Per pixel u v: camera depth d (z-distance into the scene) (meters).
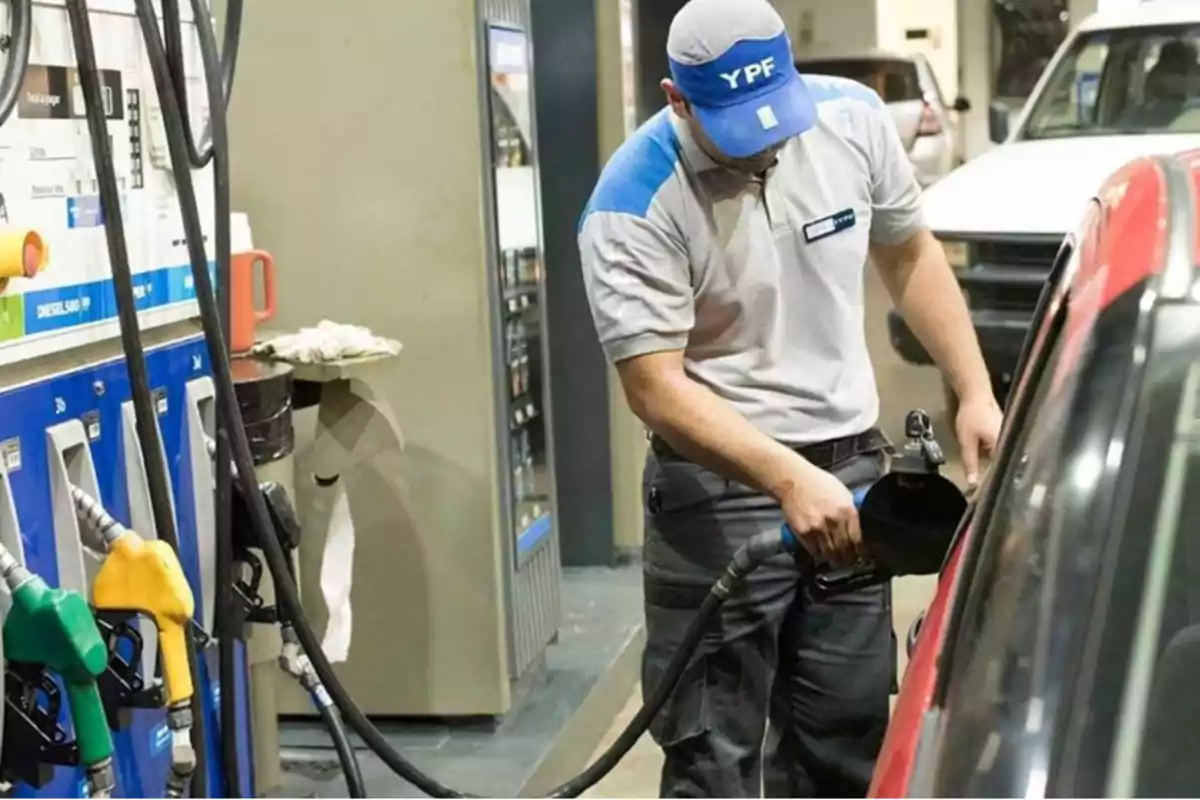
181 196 2.48
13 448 2.22
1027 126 7.14
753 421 2.93
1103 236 1.88
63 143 2.36
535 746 4.19
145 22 2.42
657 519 3.03
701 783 3.01
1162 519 1.54
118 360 2.53
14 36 2.13
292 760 4.13
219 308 2.66
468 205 4.13
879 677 3.04
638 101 6.10
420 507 4.25
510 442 4.39
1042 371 1.82
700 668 2.99
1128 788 1.38
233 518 2.86
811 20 13.98
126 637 2.29
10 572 2.03
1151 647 1.47
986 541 1.68
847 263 2.94
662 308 2.79
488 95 4.18
